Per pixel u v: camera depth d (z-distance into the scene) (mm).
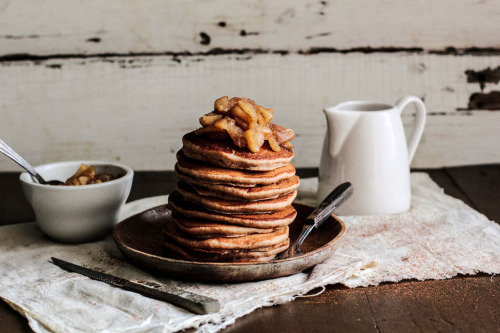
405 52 1229
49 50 1202
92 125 1236
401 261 839
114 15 1191
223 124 769
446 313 740
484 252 859
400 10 1211
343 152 961
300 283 782
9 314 746
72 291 766
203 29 1203
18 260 840
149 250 828
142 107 1231
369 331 712
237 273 759
